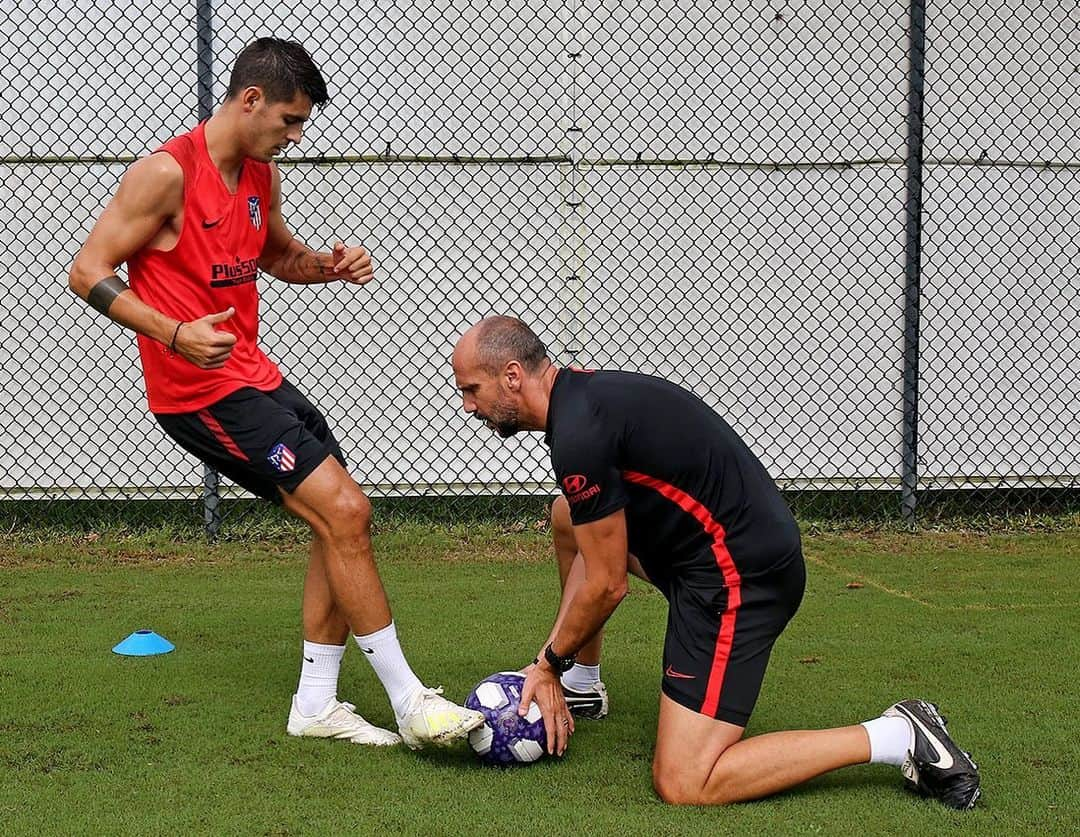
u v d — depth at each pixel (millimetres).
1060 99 6367
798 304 6395
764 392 6441
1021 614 4988
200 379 3451
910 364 6430
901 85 6281
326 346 6266
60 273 6105
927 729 3031
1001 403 6531
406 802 3049
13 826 2859
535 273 6289
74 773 3223
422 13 6066
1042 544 6270
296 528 6348
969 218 6395
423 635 4680
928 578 5617
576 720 3730
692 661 3070
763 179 6297
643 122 6223
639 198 6277
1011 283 6457
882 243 6375
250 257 3576
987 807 3018
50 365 6172
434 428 6359
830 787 3166
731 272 6355
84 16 5961
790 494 6602
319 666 3525
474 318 6293
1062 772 3262
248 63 3406
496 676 3406
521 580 5598
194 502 6422
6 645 4484
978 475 6574
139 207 3330
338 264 3910
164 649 4430
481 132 6172
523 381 3074
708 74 6211
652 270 6332
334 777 3227
